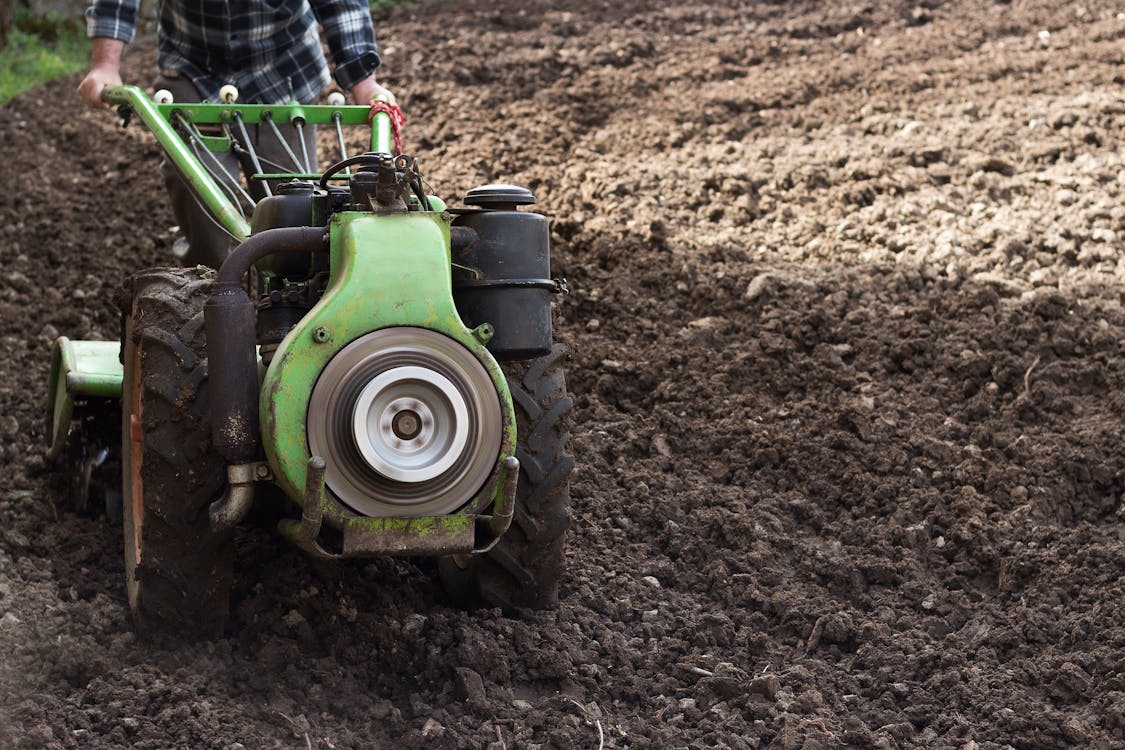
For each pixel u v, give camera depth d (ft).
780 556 11.66
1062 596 11.17
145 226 17.06
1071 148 17.12
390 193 9.70
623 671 10.53
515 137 19.07
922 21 24.66
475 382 9.55
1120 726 9.93
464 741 9.86
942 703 10.28
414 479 9.43
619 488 12.42
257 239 9.66
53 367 12.40
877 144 17.84
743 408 13.21
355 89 13.21
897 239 15.10
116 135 20.11
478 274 9.87
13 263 15.99
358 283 9.45
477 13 26.00
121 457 12.07
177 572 10.21
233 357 9.55
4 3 26.37
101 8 12.82
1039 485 12.20
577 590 11.25
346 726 9.97
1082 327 13.73
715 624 10.91
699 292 14.49
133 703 9.84
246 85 13.53
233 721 9.80
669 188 16.87
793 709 10.14
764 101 20.15
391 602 10.83
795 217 15.99
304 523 9.39
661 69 22.07
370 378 9.43
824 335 13.80
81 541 11.76
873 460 12.53
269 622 10.62
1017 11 24.41
